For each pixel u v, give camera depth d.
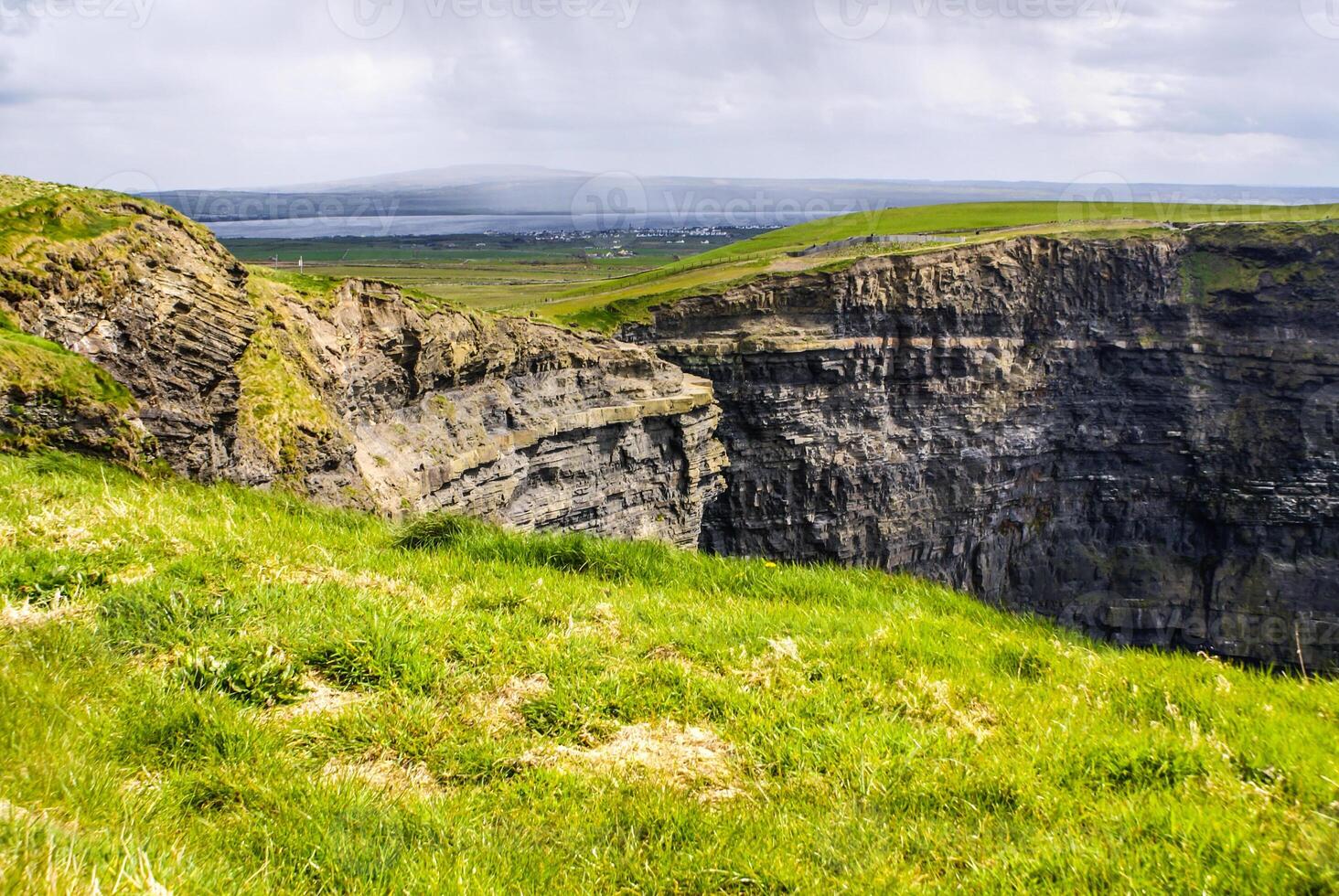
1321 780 7.35
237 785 6.69
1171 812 6.81
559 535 14.38
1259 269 94.06
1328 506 94.06
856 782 7.59
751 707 8.90
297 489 28.80
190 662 8.30
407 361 44.03
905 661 10.18
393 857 6.04
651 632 10.60
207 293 25.11
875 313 85.06
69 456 16.08
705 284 84.50
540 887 6.04
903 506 88.75
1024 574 97.69
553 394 56.75
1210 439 95.50
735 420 82.62
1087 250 93.00
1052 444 95.75
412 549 13.52
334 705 8.38
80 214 23.00
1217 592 97.06
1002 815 7.14
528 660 9.48
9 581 9.40
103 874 4.80
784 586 13.17
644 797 7.25
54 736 6.64
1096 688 9.56
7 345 16.77
